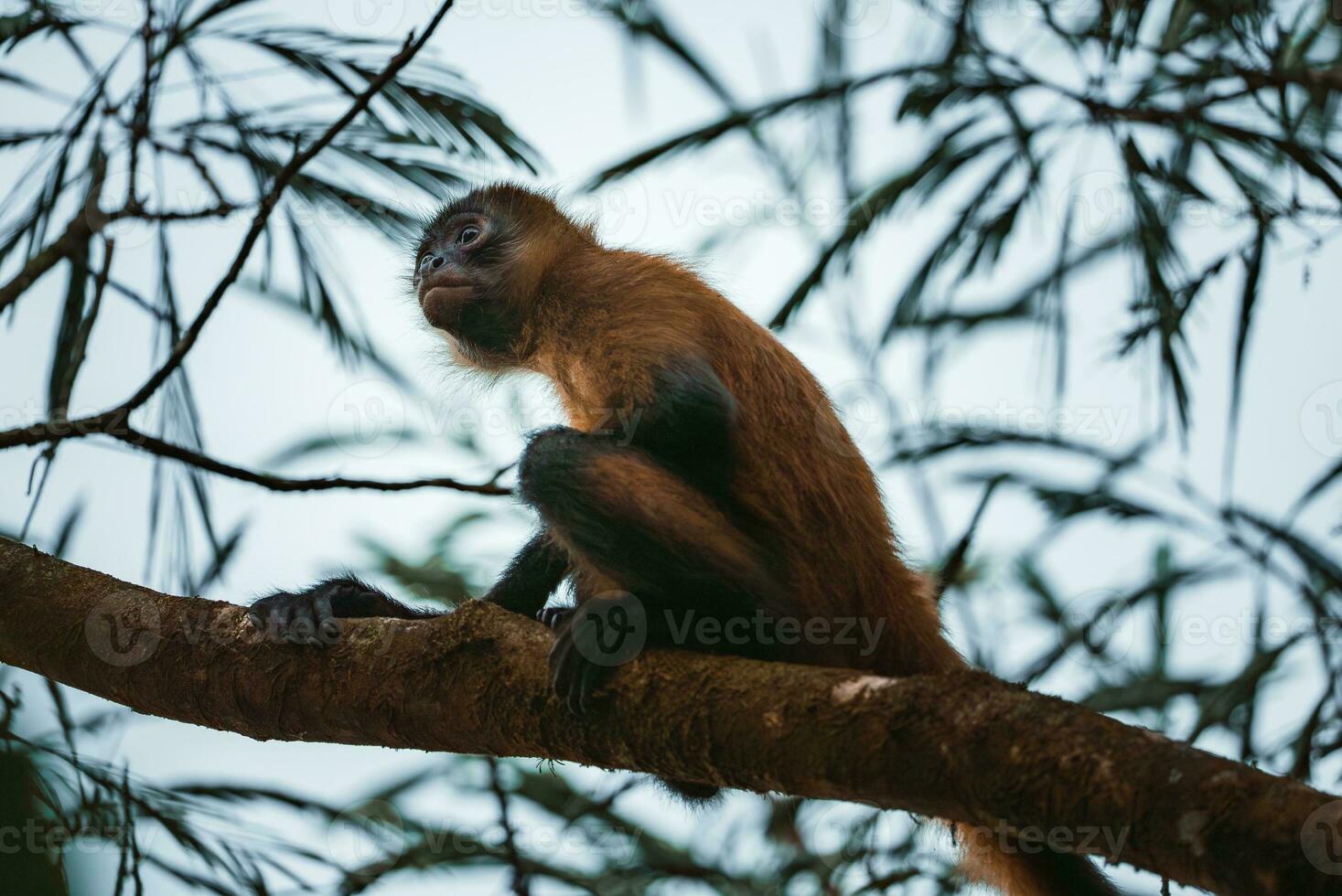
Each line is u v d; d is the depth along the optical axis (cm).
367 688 861
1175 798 609
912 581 1010
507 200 1273
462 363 1379
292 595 930
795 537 952
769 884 1404
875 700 698
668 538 866
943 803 674
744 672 758
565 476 878
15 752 695
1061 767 638
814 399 1012
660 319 1010
